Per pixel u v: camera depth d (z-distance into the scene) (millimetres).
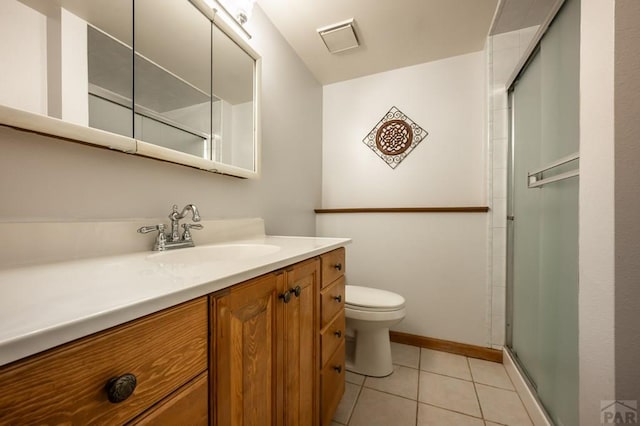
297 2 1399
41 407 263
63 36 631
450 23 1565
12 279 462
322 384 958
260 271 598
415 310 1861
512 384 1394
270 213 1528
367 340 1499
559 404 967
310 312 879
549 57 1079
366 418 1157
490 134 1674
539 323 1165
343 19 1525
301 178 1903
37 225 595
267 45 1491
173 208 895
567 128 927
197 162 976
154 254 749
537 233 1203
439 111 1949
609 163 589
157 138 855
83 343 297
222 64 1123
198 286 437
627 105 566
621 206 567
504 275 1637
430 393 1323
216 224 1095
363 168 2166
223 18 1146
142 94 812
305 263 851
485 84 1750
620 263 567
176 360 411
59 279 464
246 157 1254
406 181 2039
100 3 711
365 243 2014
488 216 1684
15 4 561
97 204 727
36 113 575
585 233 674
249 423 583
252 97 1294
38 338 256
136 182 830
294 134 1804
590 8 662
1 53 538
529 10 1443
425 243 1846
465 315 1734
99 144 688
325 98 2277
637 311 555
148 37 833
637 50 561
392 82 2080
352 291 1618
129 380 331
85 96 669
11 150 574
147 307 356
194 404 443
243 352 562
